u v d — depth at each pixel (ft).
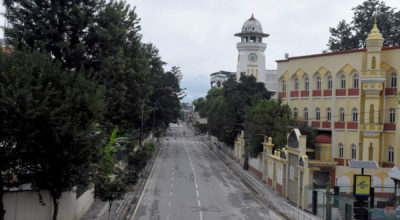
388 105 124.26
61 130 50.49
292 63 156.04
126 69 113.50
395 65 122.31
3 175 57.21
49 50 88.89
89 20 89.25
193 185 122.72
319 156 138.82
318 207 81.56
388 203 83.35
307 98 149.69
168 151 238.07
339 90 136.77
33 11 86.33
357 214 73.92
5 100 47.03
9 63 51.83
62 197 65.82
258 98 163.32
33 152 52.54
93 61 93.81
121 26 104.99
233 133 196.85
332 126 138.51
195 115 559.79
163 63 203.82
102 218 74.95
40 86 50.08
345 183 100.17
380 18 186.91
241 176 144.66
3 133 49.29
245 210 88.02
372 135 123.75
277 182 112.06
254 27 284.20
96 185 90.63
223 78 472.85
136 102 119.34
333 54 138.82
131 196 102.37
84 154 56.54
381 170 99.14
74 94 53.93
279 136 127.95
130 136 133.49
